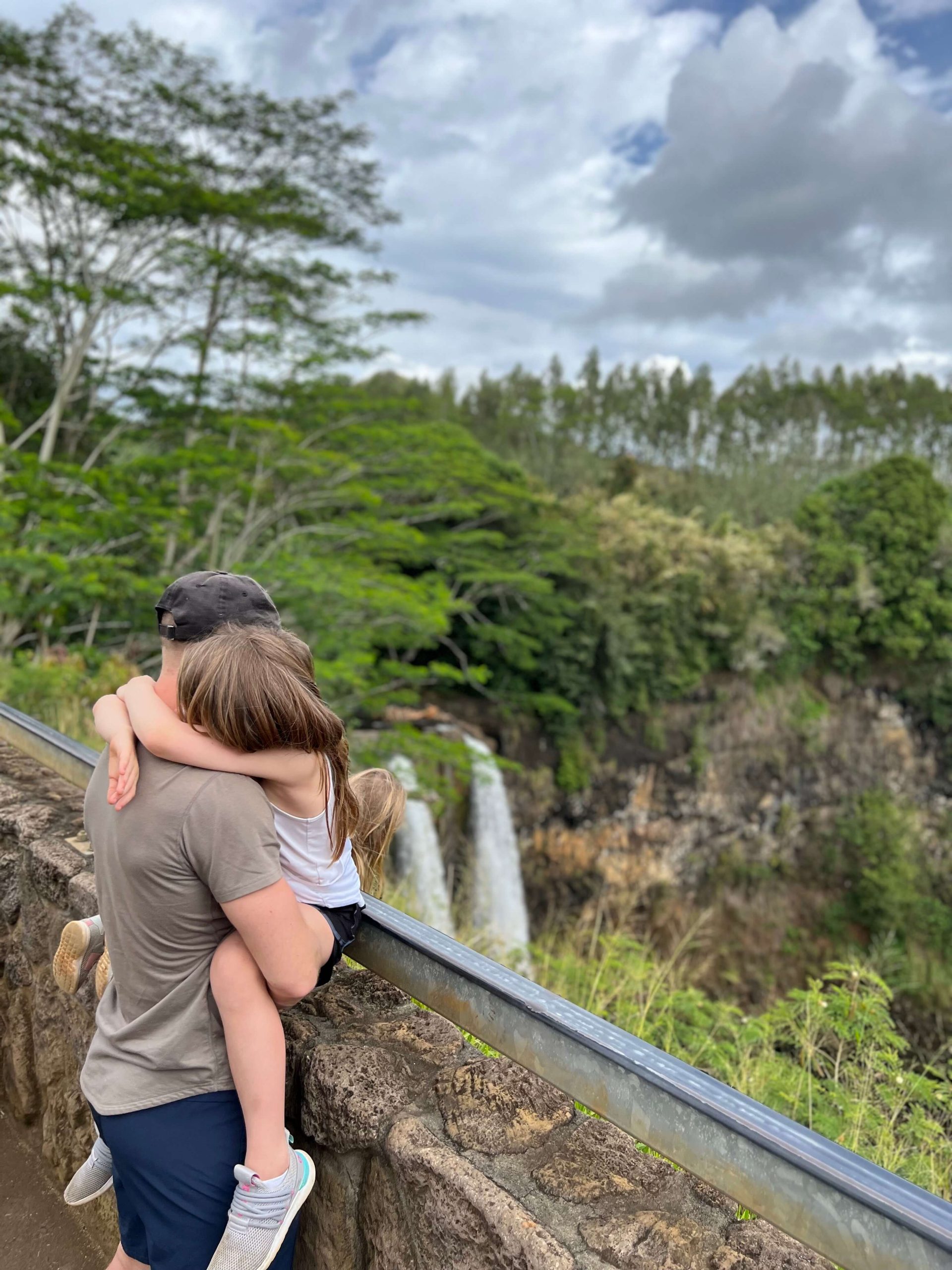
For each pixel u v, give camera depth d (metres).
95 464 18.42
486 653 25.11
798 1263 1.02
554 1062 1.17
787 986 31.12
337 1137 1.32
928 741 38.47
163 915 1.14
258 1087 1.14
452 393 60.25
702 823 32.16
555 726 26.94
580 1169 1.17
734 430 82.56
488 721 25.83
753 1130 0.94
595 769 27.92
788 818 34.38
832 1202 0.87
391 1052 1.42
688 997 4.06
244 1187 1.14
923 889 35.00
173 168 16.39
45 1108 2.09
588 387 80.75
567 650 26.25
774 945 32.06
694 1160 1.00
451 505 18.78
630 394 80.94
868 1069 3.17
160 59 16.73
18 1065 2.24
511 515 24.98
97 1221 1.92
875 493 38.50
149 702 1.21
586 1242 1.05
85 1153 1.92
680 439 79.94
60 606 12.87
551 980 4.40
